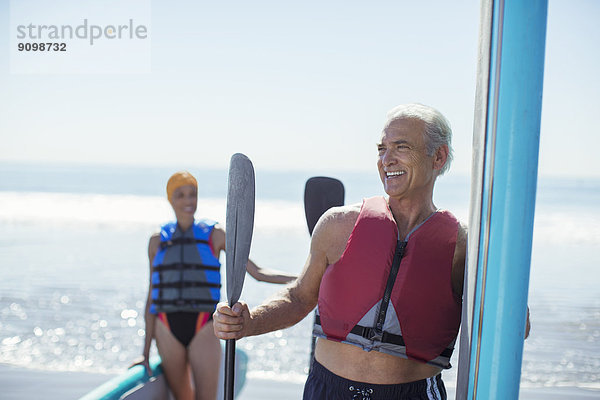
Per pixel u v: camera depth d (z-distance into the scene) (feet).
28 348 23.07
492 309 4.74
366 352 5.93
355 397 5.91
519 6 4.53
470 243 4.99
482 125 4.79
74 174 138.72
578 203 85.87
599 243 52.29
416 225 6.07
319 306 6.23
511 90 4.59
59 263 42.80
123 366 20.89
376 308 5.86
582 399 17.06
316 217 8.60
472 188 5.01
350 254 5.98
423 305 5.83
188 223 11.76
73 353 22.49
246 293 32.22
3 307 29.86
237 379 13.15
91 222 72.69
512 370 4.75
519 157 4.60
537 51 4.55
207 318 11.49
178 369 11.49
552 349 22.77
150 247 11.85
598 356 21.75
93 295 32.60
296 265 43.93
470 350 4.88
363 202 6.27
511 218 4.65
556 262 42.24
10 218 75.97
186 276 11.48
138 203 90.07
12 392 16.93
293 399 16.37
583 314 27.84
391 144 5.96
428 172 6.01
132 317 28.17
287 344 23.90
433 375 6.19
